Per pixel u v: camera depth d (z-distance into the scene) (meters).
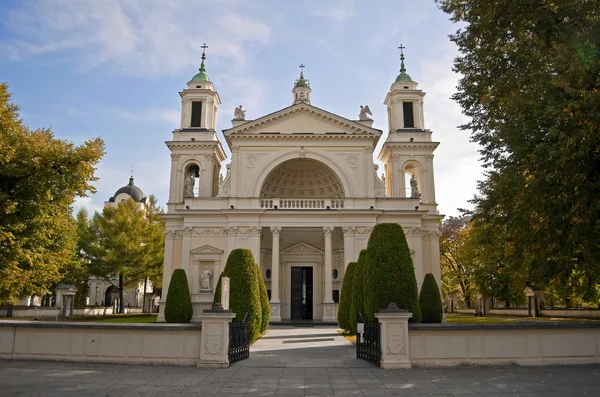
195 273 39.56
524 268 20.92
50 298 58.28
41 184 18.72
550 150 15.44
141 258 50.91
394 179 44.28
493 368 14.73
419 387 11.65
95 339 15.68
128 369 14.31
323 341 23.70
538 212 17.28
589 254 16.89
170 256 41.62
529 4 17.27
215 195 47.59
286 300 44.00
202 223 40.41
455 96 21.83
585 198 15.70
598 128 14.77
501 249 22.50
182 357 15.20
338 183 44.38
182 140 45.09
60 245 25.48
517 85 18.53
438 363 14.85
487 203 20.48
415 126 45.91
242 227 39.78
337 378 12.88
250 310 21.94
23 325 15.99
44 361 15.72
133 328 15.44
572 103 14.80
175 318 32.97
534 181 16.45
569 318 39.81
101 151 19.89
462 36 21.09
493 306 57.34
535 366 15.05
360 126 41.97
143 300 71.75
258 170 41.53
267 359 16.78
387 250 18.62
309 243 45.28
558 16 17.03
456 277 58.06
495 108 20.23
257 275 23.80
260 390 11.22
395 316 14.79
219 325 14.99
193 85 46.97
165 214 42.25
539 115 16.09
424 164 44.62
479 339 15.15
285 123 42.44
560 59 15.16
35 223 19.62
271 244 45.38
